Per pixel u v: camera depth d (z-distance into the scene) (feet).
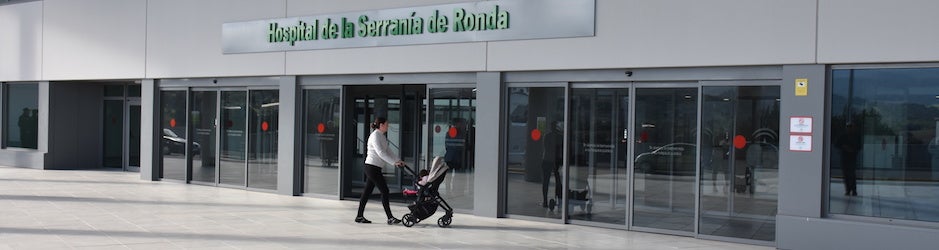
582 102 38.40
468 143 42.19
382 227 37.45
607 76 37.29
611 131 37.65
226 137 53.78
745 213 34.37
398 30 43.70
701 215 35.47
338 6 46.42
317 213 41.93
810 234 32.09
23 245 31.22
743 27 33.32
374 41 44.78
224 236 34.30
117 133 68.18
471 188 42.29
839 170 31.96
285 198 48.52
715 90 34.78
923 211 30.42
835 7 31.32
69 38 62.13
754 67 33.63
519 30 39.22
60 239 32.76
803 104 32.22
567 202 39.06
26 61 65.82
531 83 39.50
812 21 31.78
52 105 65.72
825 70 31.86
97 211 41.34
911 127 30.53
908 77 30.50
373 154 38.09
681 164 35.94
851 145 31.71
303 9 48.01
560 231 36.99
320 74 47.52
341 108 47.57
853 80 31.58
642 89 36.70
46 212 40.65
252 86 51.52
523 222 39.60
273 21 49.47
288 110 49.37
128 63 57.93
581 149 38.58
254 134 52.08
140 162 64.54
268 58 49.93
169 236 34.01
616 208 37.81
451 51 41.68
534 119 39.68
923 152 30.35
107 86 68.64
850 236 31.24
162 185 55.16
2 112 69.36
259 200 47.34
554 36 38.06
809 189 32.24
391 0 44.01
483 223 39.11
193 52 53.88
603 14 36.70
